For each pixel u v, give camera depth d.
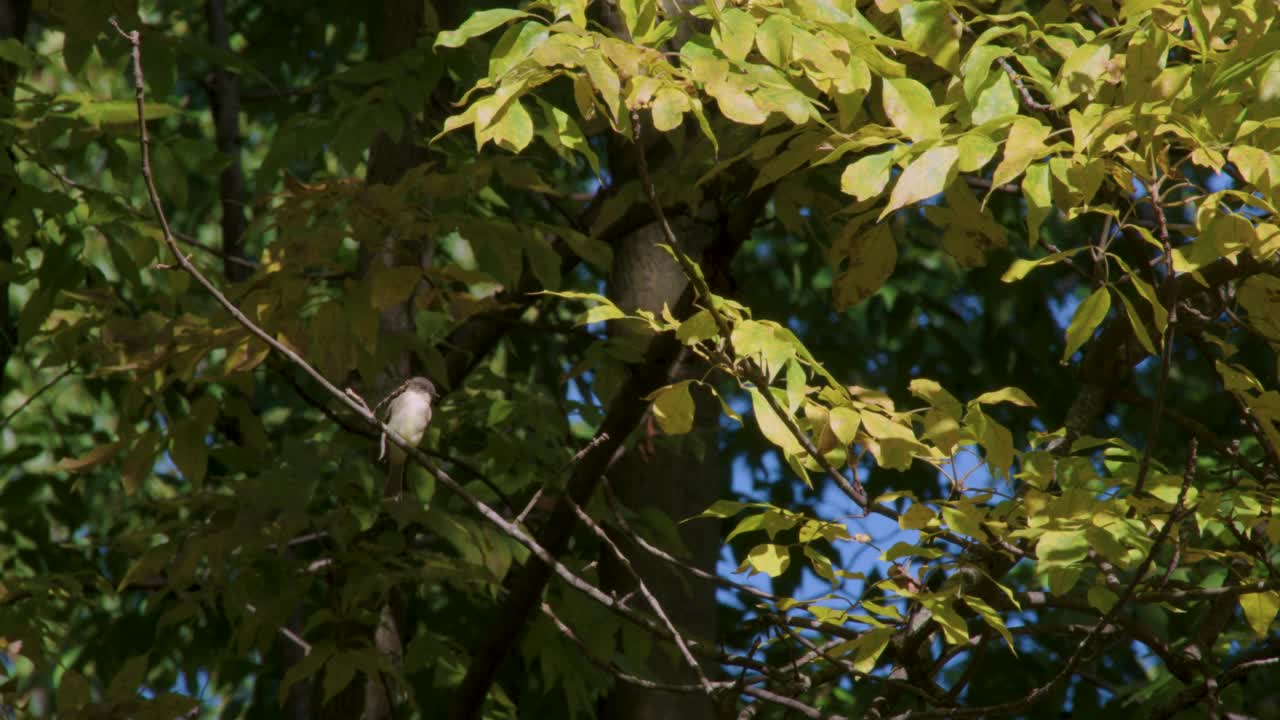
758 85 5.91
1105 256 6.20
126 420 10.22
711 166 9.78
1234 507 6.99
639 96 5.65
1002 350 16.88
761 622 7.82
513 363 15.23
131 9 10.41
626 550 11.26
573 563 11.07
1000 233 7.09
